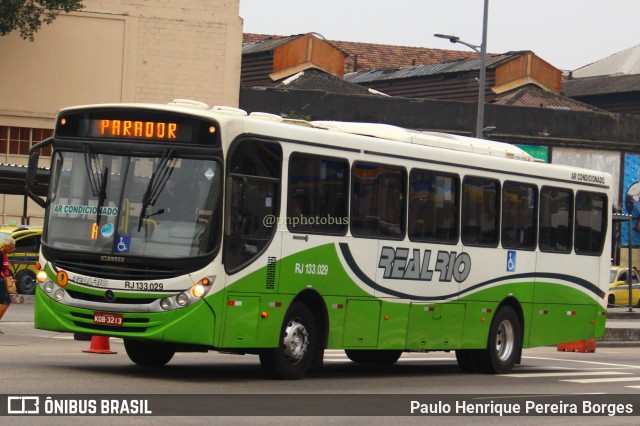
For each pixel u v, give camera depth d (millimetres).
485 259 20328
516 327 21234
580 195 22625
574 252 22516
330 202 17266
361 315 17828
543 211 21703
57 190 16234
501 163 20672
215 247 15477
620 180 55938
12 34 41531
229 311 15688
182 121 15734
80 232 15891
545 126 54625
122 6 42375
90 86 42281
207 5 43031
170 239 15508
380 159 18125
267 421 12477
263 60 63438
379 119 52000
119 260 15570
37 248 34188
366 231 17875
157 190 15656
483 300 20344
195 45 42938
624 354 28359
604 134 55562
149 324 15398
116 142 15953
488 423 13734
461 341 19922
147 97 42688
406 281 18641
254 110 50125
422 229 18969
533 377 20609
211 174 15570
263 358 16781
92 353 19766
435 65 71312
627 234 56656
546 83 65750
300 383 16719
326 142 17172
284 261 16484
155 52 42688
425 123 52875
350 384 17281
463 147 20234
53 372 16062
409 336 18781
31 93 41844
